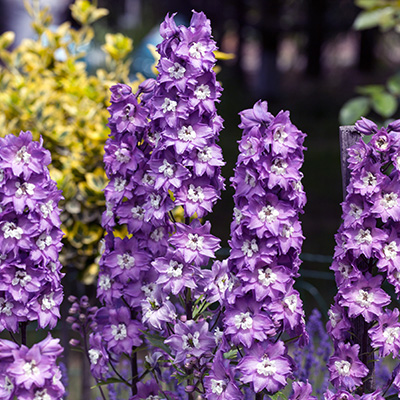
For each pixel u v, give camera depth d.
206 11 16.98
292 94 17.97
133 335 2.93
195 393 2.96
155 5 19.55
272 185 2.49
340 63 22.48
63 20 12.30
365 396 2.65
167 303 2.80
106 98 4.45
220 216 10.64
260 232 2.47
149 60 13.23
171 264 2.72
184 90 2.64
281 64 23.58
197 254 2.69
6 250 2.50
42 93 4.62
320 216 10.60
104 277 2.99
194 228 2.70
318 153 13.73
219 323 3.20
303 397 2.58
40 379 2.29
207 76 2.68
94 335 3.06
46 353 2.34
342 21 16.91
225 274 2.88
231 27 18.80
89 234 4.16
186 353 2.72
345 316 2.75
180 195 2.70
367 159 2.62
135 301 2.93
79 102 4.59
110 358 3.08
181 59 2.67
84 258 4.20
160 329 2.81
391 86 4.63
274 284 2.50
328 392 2.66
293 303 2.54
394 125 2.69
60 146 4.28
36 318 2.58
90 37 5.15
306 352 3.97
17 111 4.32
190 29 2.65
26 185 2.52
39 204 2.56
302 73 21.02
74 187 4.14
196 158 2.69
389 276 2.65
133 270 2.91
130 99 2.88
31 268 2.53
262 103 2.55
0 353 2.34
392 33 19.91
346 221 2.68
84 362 4.22
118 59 4.73
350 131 2.88
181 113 2.66
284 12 16.84
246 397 3.54
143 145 2.98
